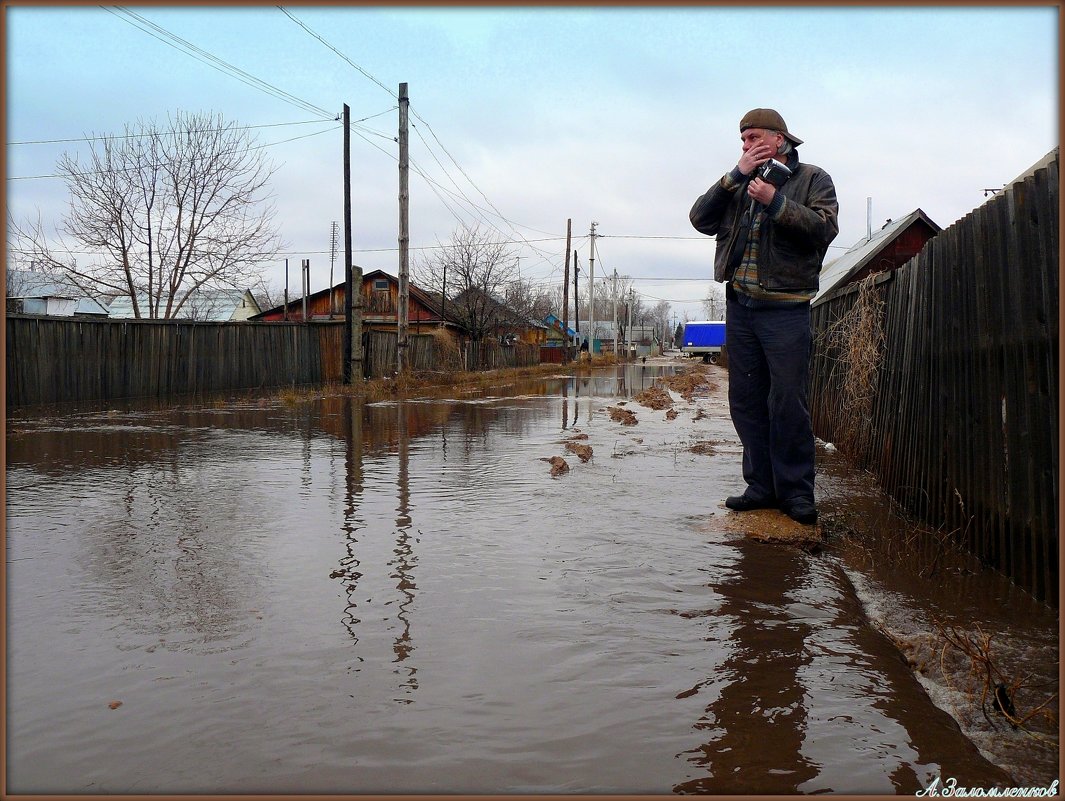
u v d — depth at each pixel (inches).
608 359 2394.2
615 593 127.1
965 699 92.7
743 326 178.1
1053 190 121.6
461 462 269.7
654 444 327.3
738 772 75.2
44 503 195.2
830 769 76.1
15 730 82.1
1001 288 142.8
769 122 163.6
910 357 211.0
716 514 183.8
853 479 256.5
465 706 87.8
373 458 279.0
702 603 122.8
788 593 128.0
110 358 644.7
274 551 151.0
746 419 181.5
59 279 965.8
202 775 73.9
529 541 159.5
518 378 1232.2
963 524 164.7
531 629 111.1
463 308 1451.8
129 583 131.0
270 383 858.1
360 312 825.5
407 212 801.6
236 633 108.8
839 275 508.4
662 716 86.1
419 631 110.0
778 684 94.3
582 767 75.8
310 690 91.4
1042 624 117.5
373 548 153.6
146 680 94.0
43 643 105.0
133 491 212.1
